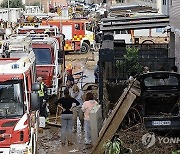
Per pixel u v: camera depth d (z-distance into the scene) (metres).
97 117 15.97
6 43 19.39
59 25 43.34
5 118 12.88
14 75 13.26
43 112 20.17
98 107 16.38
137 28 23.20
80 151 16.45
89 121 16.59
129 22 24.61
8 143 12.39
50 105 21.91
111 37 21.44
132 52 21.44
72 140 17.59
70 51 46.06
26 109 13.18
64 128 17.12
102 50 18.08
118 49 24.52
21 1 82.50
